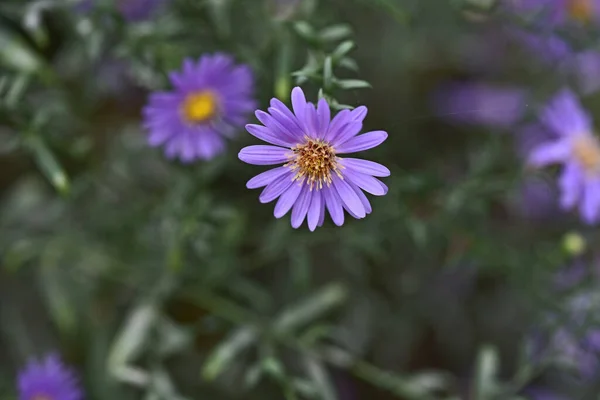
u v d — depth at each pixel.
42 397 0.38
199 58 0.39
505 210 0.46
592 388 0.44
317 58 0.35
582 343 0.39
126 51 0.38
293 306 0.39
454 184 0.40
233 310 0.40
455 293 0.46
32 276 0.45
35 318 0.45
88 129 0.43
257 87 0.38
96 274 0.43
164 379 0.39
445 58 0.48
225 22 0.38
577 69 0.46
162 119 0.36
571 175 0.39
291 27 0.36
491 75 0.49
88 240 0.42
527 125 0.45
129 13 0.40
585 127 0.41
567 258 0.40
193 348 0.44
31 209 0.43
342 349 0.44
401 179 0.38
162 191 0.43
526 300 0.42
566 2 0.43
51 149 0.38
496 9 0.40
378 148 0.37
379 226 0.39
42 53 0.43
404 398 0.45
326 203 0.30
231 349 0.38
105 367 0.43
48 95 0.41
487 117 0.47
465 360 0.46
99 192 0.43
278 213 0.30
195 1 0.38
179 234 0.38
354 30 0.41
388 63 0.46
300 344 0.39
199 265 0.40
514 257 0.41
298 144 0.29
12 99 0.37
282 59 0.36
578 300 0.39
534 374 0.39
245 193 0.42
